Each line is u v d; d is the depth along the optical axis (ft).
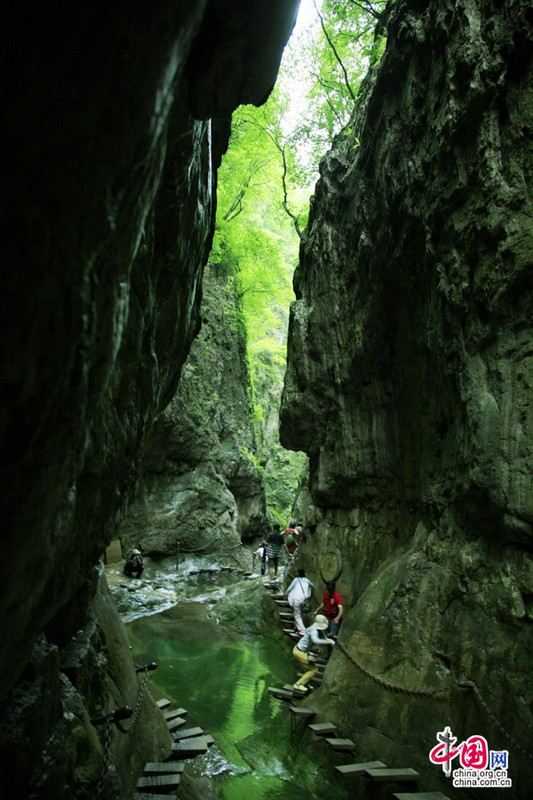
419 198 25.99
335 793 20.13
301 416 42.37
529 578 17.99
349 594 34.40
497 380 19.93
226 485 73.36
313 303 42.27
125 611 45.06
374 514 35.45
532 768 15.64
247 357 96.53
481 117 21.09
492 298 20.12
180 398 65.72
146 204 7.64
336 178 41.04
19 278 5.39
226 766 21.76
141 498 63.16
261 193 83.66
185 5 6.64
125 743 17.58
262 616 44.88
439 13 23.88
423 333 27.30
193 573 59.36
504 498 18.69
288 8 10.83
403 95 28.58
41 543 6.72
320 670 30.37
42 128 5.55
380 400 34.40
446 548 23.30
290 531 52.21
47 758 10.33
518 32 19.61
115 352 7.34
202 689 30.73
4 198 5.33
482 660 18.89
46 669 10.83
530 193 18.90
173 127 13.47
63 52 5.64
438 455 25.61
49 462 6.20
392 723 20.95
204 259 25.41
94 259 6.30
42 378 5.72
